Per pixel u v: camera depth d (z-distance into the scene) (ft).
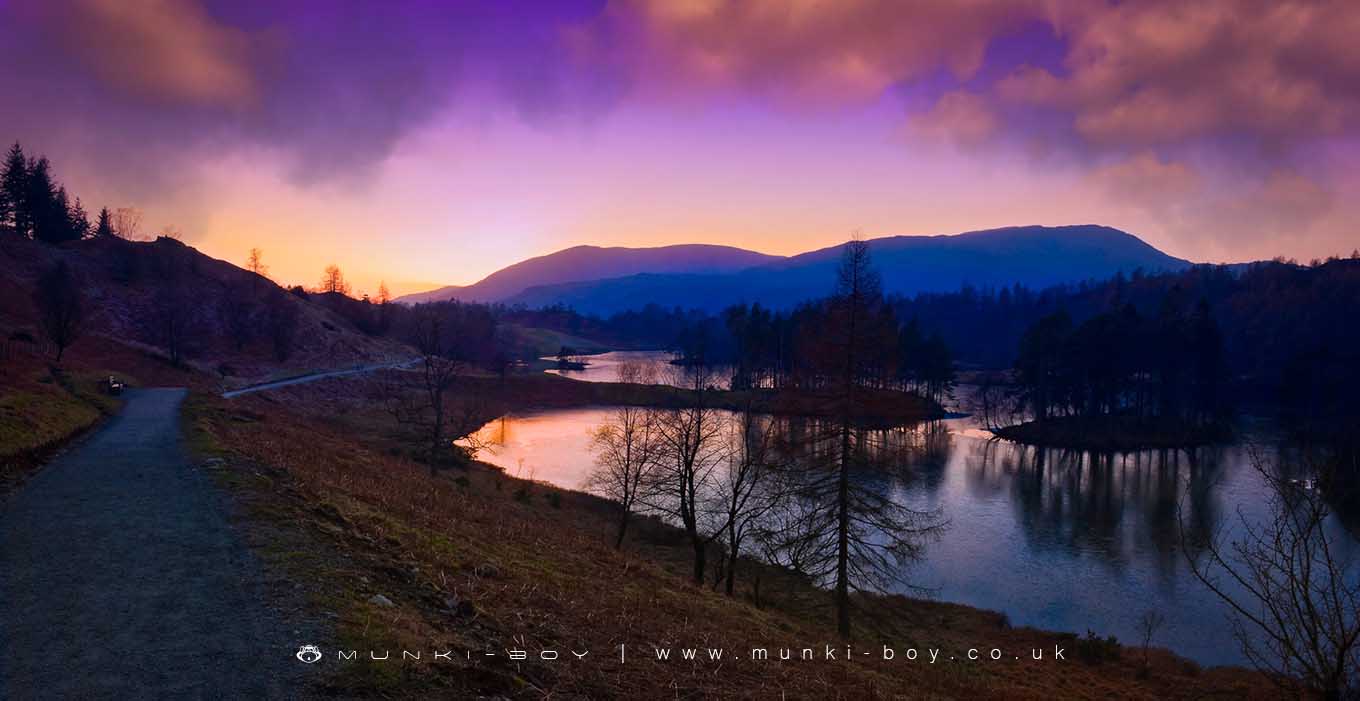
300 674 21.48
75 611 26.81
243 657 22.62
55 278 246.27
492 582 37.35
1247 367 420.77
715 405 307.78
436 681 21.97
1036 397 318.24
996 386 429.38
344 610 27.17
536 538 64.23
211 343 341.62
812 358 77.97
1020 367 321.52
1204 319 289.33
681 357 583.17
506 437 251.39
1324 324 428.15
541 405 339.77
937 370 338.34
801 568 86.74
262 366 330.34
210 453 67.92
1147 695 67.67
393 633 25.27
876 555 79.30
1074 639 87.81
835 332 75.66
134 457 66.54
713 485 144.87
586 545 70.38
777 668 36.76
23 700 19.66
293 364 349.61
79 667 21.94
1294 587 21.70
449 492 98.68
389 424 235.40
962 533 142.00
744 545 113.29
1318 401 270.05
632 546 113.60
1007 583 114.11
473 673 23.03
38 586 29.73
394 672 21.99
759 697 29.58
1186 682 73.26
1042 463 222.07
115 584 29.91
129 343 266.98
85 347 231.91
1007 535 140.87
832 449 75.97
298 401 253.03
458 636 27.07
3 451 59.11
